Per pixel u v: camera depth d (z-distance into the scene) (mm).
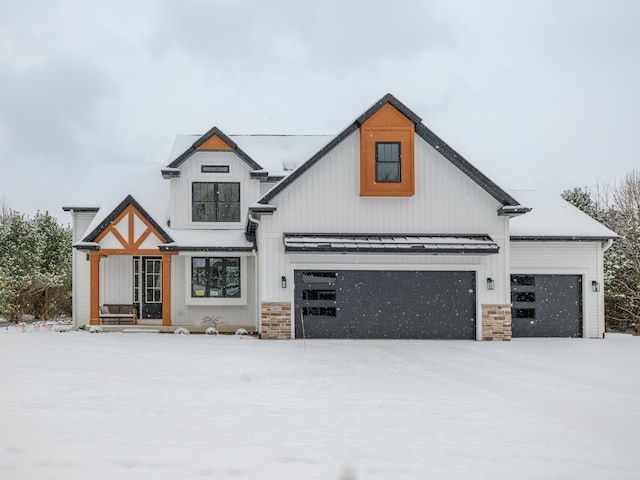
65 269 32781
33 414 7266
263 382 10180
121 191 24078
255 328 21484
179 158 21516
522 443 6293
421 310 18828
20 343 15719
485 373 11648
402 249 17859
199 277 21906
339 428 6859
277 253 18531
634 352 15570
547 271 20469
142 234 20703
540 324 20422
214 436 6309
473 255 18828
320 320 18625
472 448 6051
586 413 7914
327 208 18688
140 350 14516
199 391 9156
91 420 6980
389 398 8852
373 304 18750
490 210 19062
